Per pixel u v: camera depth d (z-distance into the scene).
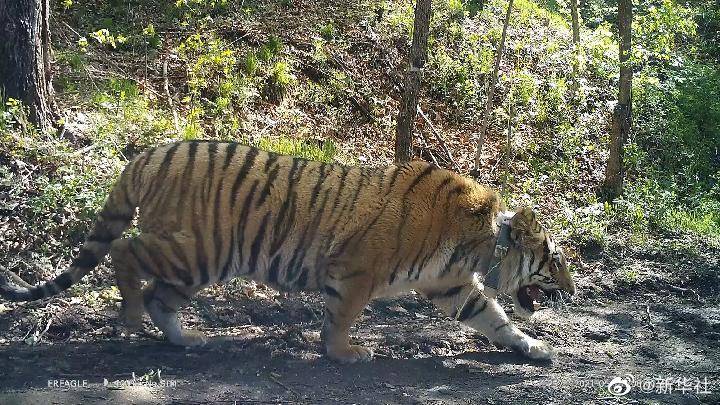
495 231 6.05
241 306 6.89
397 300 7.71
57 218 7.12
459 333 7.00
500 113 12.82
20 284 5.87
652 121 14.08
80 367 5.29
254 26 12.51
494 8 16.23
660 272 9.37
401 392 5.50
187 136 9.18
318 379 5.57
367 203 5.73
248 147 5.76
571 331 7.39
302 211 5.67
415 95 9.73
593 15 19.30
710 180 13.62
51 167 7.71
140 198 5.62
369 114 11.90
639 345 7.17
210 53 11.00
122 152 8.63
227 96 10.52
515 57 14.62
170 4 12.41
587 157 12.80
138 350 5.69
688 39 18.64
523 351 6.51
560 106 13.50
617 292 8.70
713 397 5.98
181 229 5.50
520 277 6.23
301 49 12.45
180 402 4.86
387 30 13.70
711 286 9.13
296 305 7.08
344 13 13.81
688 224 11.19
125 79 10.13
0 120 7.81
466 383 5.82
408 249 5.78
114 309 6.28
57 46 10.48
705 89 15.28
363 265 5.70
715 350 7.17
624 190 11.98
